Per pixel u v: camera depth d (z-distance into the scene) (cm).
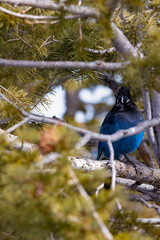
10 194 408
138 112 1116
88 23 842
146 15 791
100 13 534
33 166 414
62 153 429
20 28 781
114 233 489
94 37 863
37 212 392
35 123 878
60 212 383
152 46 693
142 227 522
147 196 1043
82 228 373
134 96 1241
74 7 570
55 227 408
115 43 728
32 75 903
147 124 618
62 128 427
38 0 566
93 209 379
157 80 593
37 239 425
